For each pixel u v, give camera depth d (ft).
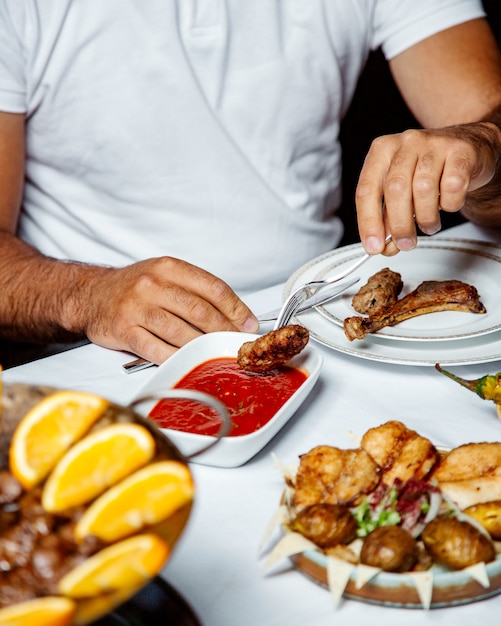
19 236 5.41
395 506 2.42
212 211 5.16
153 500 1.94
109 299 3.73
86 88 4.89
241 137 5.11
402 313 3.55
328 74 5.28
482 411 3.12
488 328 3.42
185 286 3.60
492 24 9.03
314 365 3.20
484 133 3.97
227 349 3.37
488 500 2.47
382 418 3.10
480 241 4.23
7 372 3.51
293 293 3.61
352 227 8.06
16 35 4.77
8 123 4.89
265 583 2.44
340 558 2.36
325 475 2.50
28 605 1.76
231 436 2.90
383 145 3.60
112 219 5.21
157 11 4.76
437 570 2.35
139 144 4.99
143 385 3.09
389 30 5.60
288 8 5.06
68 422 2.09
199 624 2.28
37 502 1.97
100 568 1.82
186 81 4.88
